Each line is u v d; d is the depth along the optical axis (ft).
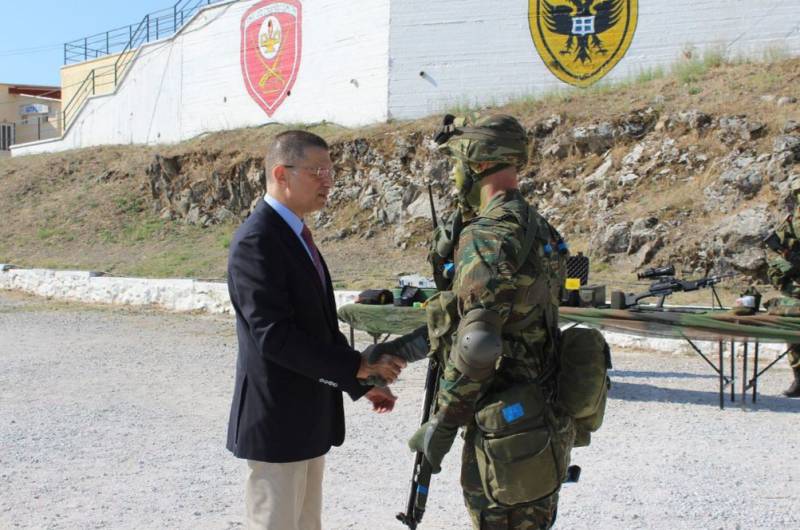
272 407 10.55
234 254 10.48
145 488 18.26
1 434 22.86
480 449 9.84
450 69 71.10
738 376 31.58
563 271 10.62
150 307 56.90
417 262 60.08
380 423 24.43
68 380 30.96
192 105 91.35
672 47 64.08
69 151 102.99
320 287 10.95
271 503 10.66
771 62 59.88
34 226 84.48
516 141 10.27
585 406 10.13
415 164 67.46
